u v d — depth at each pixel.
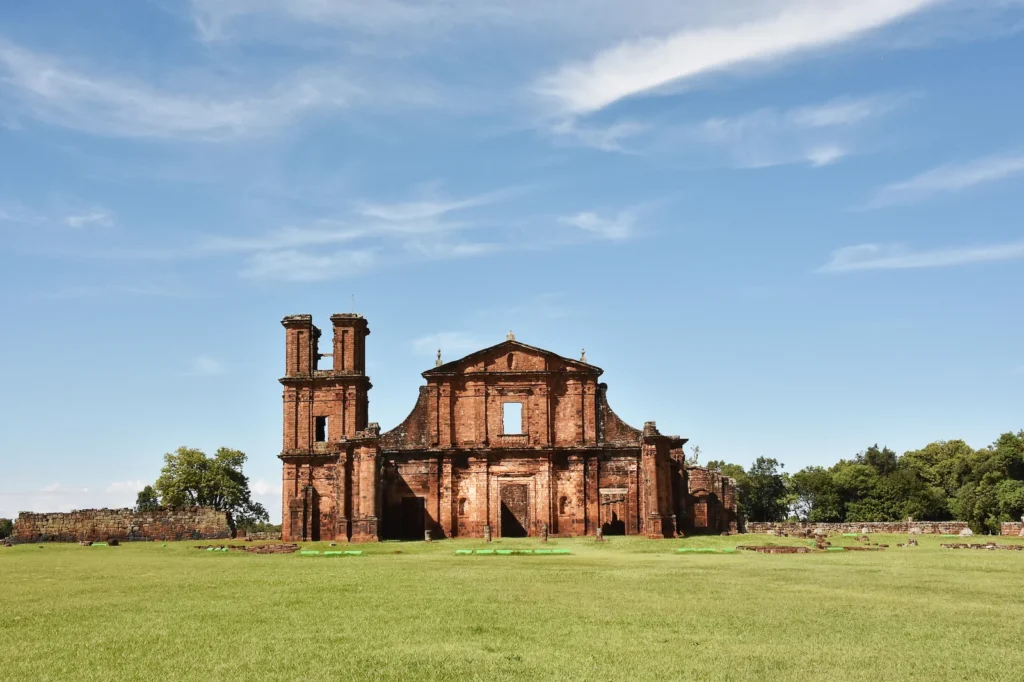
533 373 81.75
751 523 93.31
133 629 24.16
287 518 86.44
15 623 25.52
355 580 36.34
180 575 40.47
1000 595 30.12
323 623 24.67
